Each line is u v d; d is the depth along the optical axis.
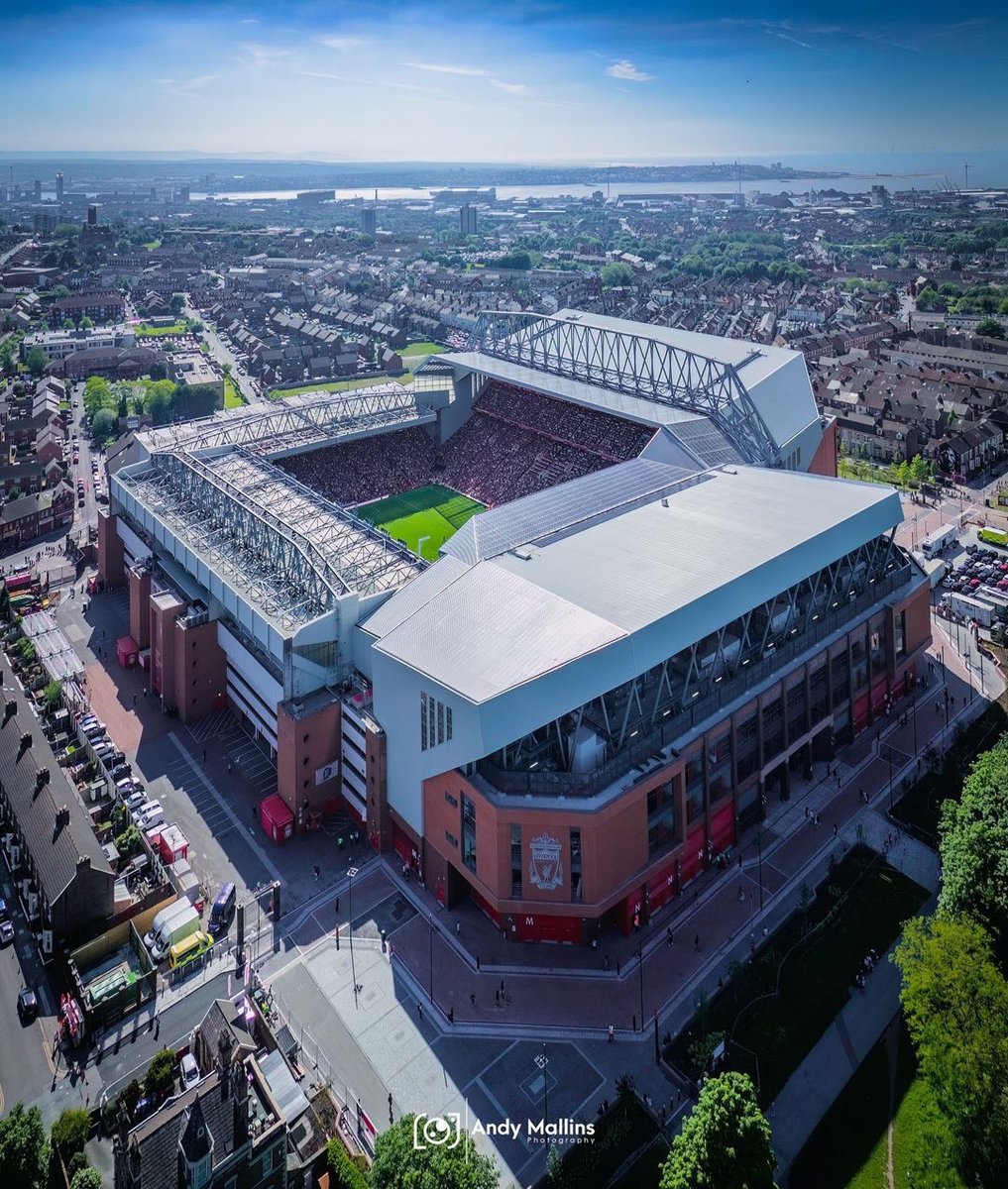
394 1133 60.53
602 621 90.75
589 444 185.12
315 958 85.69
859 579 122.00
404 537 167.50
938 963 67.12
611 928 89.38
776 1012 79.00
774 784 108.44
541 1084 73.25
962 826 83.12
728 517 118.50
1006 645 136.25
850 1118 69.56
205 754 115.62
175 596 125.25
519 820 82.81
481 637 92.75
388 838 99.75
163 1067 70.69
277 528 119.19
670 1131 69.19
